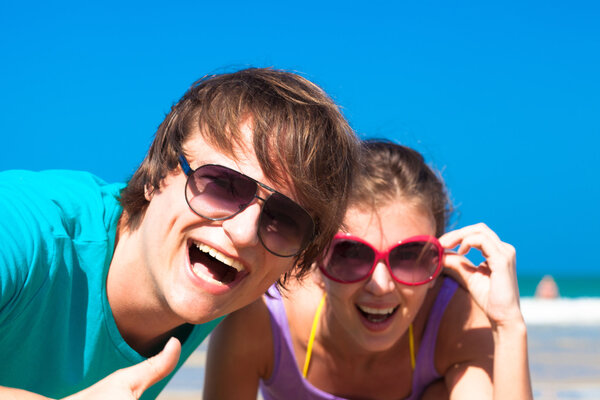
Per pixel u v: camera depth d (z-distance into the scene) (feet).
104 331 7.91
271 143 7.06
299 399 11.41
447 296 10.78
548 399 15.12
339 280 9.75
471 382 10.00
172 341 5.90
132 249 7.79
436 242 9.94
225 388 11.12
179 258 7.27
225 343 10.93
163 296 7.50
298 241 7.33
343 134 7.61
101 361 8.11
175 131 7.47
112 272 7.89
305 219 7.29
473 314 10.61
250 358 11.09
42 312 7.35
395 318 9.94
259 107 7.19
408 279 9.71
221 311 7.39
